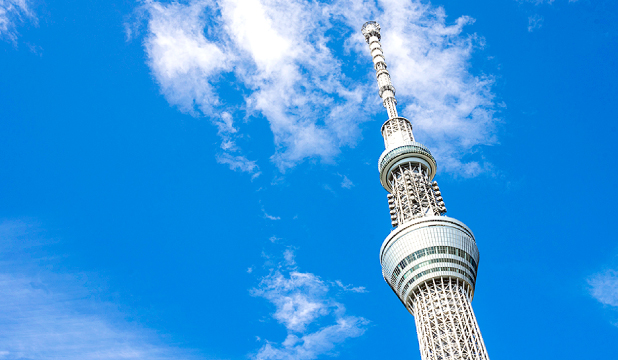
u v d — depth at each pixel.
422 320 171.62
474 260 185.62
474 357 158.25
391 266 189.88
